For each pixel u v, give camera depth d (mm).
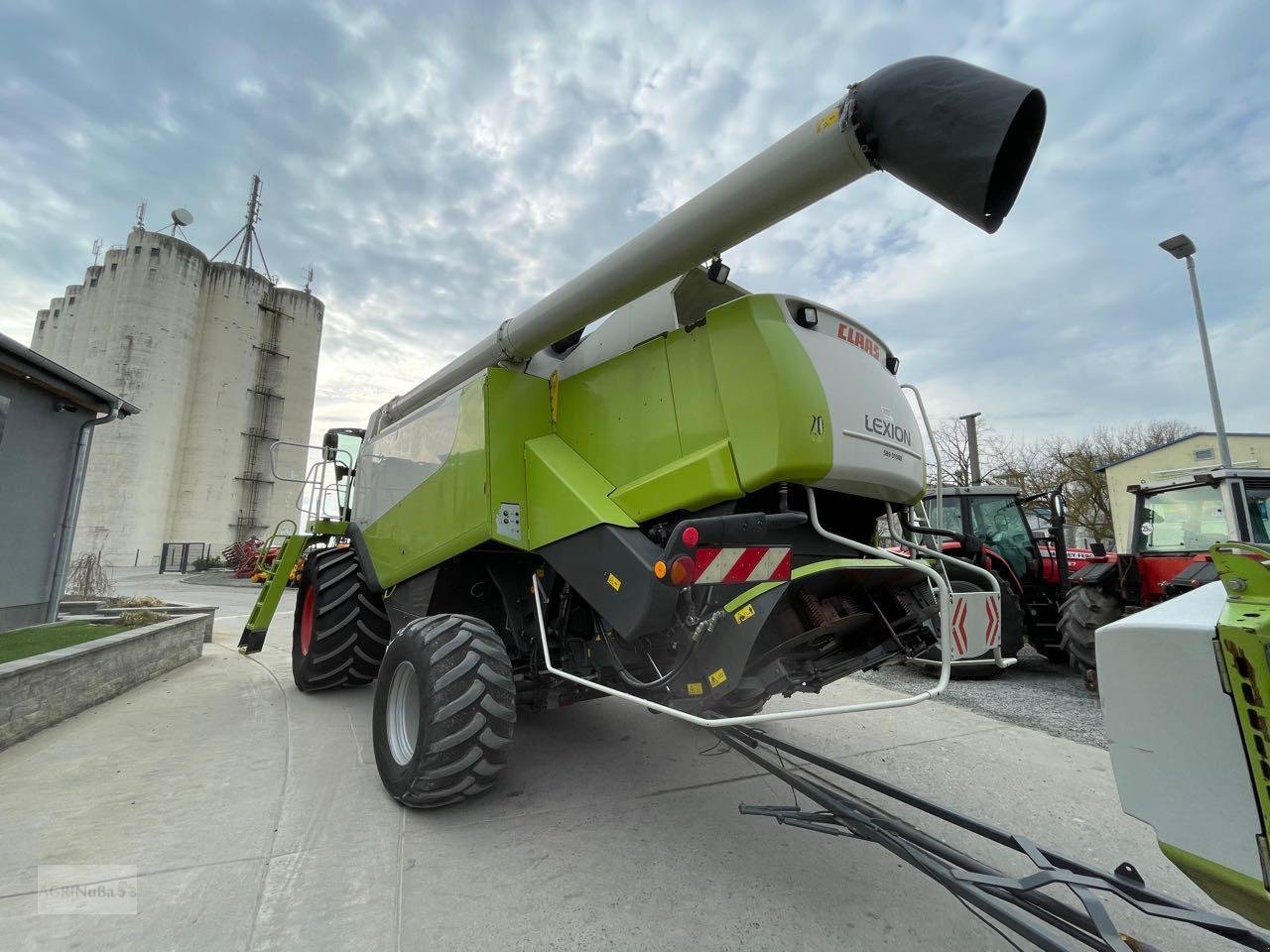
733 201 2131
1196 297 12938
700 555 2229
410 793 2771
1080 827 2871
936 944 2012
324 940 1970
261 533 32156
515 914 2137
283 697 5133
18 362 6078
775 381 2279
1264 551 1209
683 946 1980
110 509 26703
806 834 2783
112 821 2789
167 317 28594
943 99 1649
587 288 2754
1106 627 1438
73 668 4500
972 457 26500
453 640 2908
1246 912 1179
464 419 3381
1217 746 1203
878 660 2773
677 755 3799
